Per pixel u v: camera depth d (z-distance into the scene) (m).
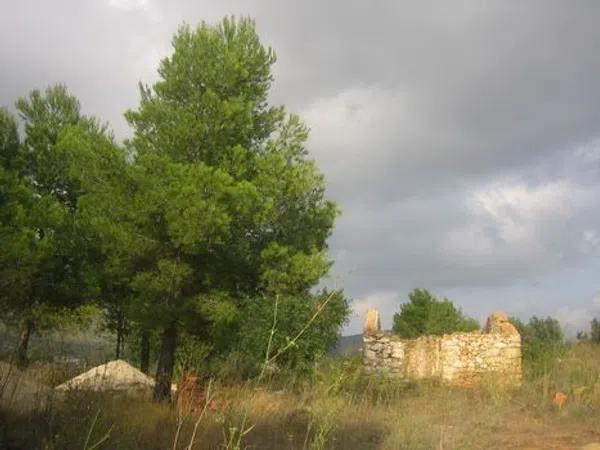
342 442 11.12
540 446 12.40
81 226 19.16
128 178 17.00
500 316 25.27
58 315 17.38
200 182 16.20
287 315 17.86
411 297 46.03
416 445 11.36
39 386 9.20
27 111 27.39
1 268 11.73
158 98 18.92
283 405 11.45
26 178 25.72
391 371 23.56
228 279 18.42
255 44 19.75
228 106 18.03
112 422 9.48
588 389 18.11
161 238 16.88
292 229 19.39
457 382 23.56
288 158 19.36
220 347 17.14
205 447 8.69
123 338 22.30
